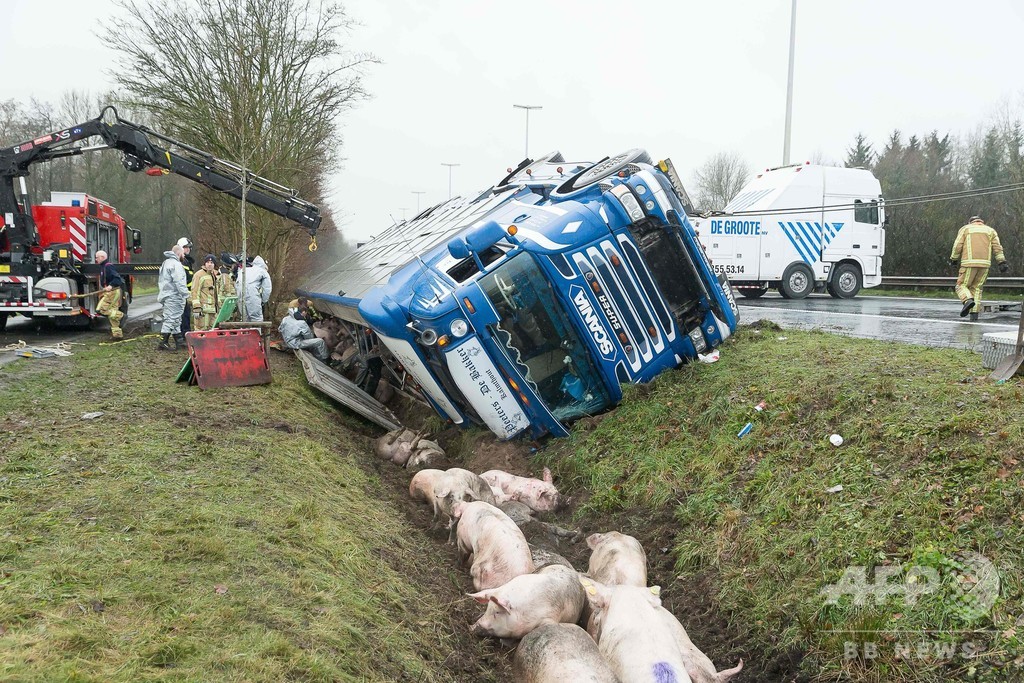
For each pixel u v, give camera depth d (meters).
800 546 5.46
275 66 18.92
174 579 4.27
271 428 8.43
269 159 18.58
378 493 7.61
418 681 4.24
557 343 8.87
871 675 4.41
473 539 6.05
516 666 4.68
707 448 7.41
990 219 28.83
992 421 5.70
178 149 18.66
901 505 5.24
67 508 5.08
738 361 9.05
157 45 18.02
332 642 4.06
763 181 24.48
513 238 8.76
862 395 6.91
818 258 23.00
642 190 9.14
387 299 8.96
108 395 9.03
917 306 18.52
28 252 16.05
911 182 36.50
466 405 9.34
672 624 4.97
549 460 8.58
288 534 5.19
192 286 14.12
